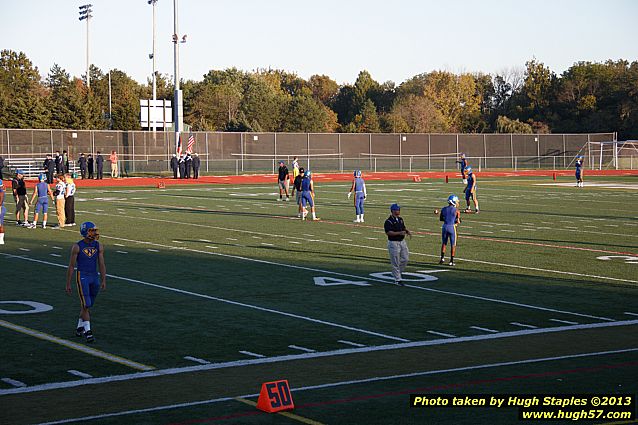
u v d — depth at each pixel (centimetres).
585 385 910
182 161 5778
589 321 1306
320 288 1589
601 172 7356
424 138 7662
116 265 1853
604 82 10700
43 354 1072
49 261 1916
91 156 5534
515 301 1472
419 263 1920
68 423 776
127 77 11556
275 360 1044
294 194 4288
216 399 861
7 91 9769
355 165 7362
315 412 810
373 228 2664
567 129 10575
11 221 2881
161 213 3184
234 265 1867
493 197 4206
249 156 6844
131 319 1301
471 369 990
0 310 1360
